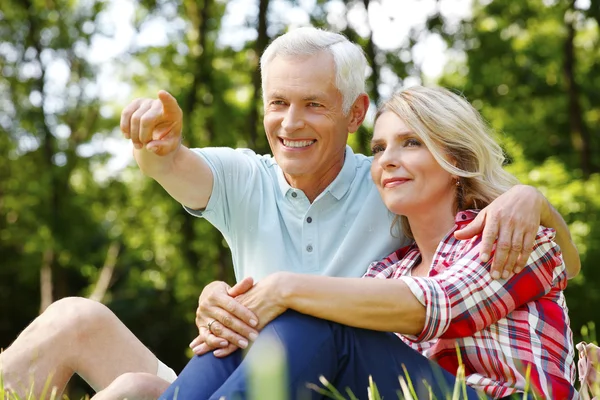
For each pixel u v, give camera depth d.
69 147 15.63
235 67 14.98
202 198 3.18
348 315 2.08
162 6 14.91
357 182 3.18
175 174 3.04
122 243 17.19
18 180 15.52
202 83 14.66
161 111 2.73
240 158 3.29
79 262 15.85
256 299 2.14
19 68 15.24
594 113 14.80
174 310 17.67
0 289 19.33
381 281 2.15
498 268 2.23
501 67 14.49
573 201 11.74
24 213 15.48
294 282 2.11
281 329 2.05
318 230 3.15
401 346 2.13
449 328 2.20
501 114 14.64
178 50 14.84
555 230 2.46
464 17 14.09
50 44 15.03
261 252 3.17
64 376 2.51
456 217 2.50
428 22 13.71
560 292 2.40
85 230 15.80
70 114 15.51
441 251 2.47
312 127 3.10
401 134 2.57
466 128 2.55
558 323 2.31
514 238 2.23
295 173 3.12
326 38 3.16
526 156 14.27
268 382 0.73
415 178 2.55
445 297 2.16
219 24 15.04
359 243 3.09
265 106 3.21
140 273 16.56
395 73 13.57
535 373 2.17
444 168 2.52
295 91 3.09
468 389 2.07
